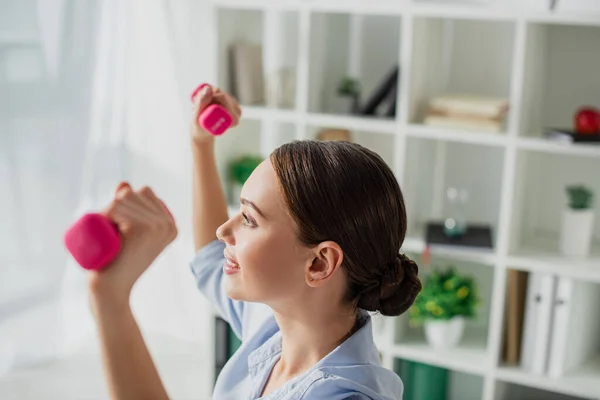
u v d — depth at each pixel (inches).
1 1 105.7
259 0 100.0
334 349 41.1
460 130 94.6
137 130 128.7
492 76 103.2
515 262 94.8
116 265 32.4
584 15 85.4
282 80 107.5
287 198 38.1
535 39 93.2
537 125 100.7
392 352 102.2
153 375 33.6
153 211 33.2
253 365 45.6
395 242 39.9
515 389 109.3
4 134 109.7
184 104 124.7
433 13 91.7
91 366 122.6
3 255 113.7
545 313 95.0
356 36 108.9
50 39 111.3
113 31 119.6
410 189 100.8
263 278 39.2
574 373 97.0
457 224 99.8
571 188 96.5
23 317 118.0
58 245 118.6
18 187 112.4
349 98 105.0
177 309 133.4
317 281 38.9
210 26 119.9
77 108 115.7
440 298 98.7
